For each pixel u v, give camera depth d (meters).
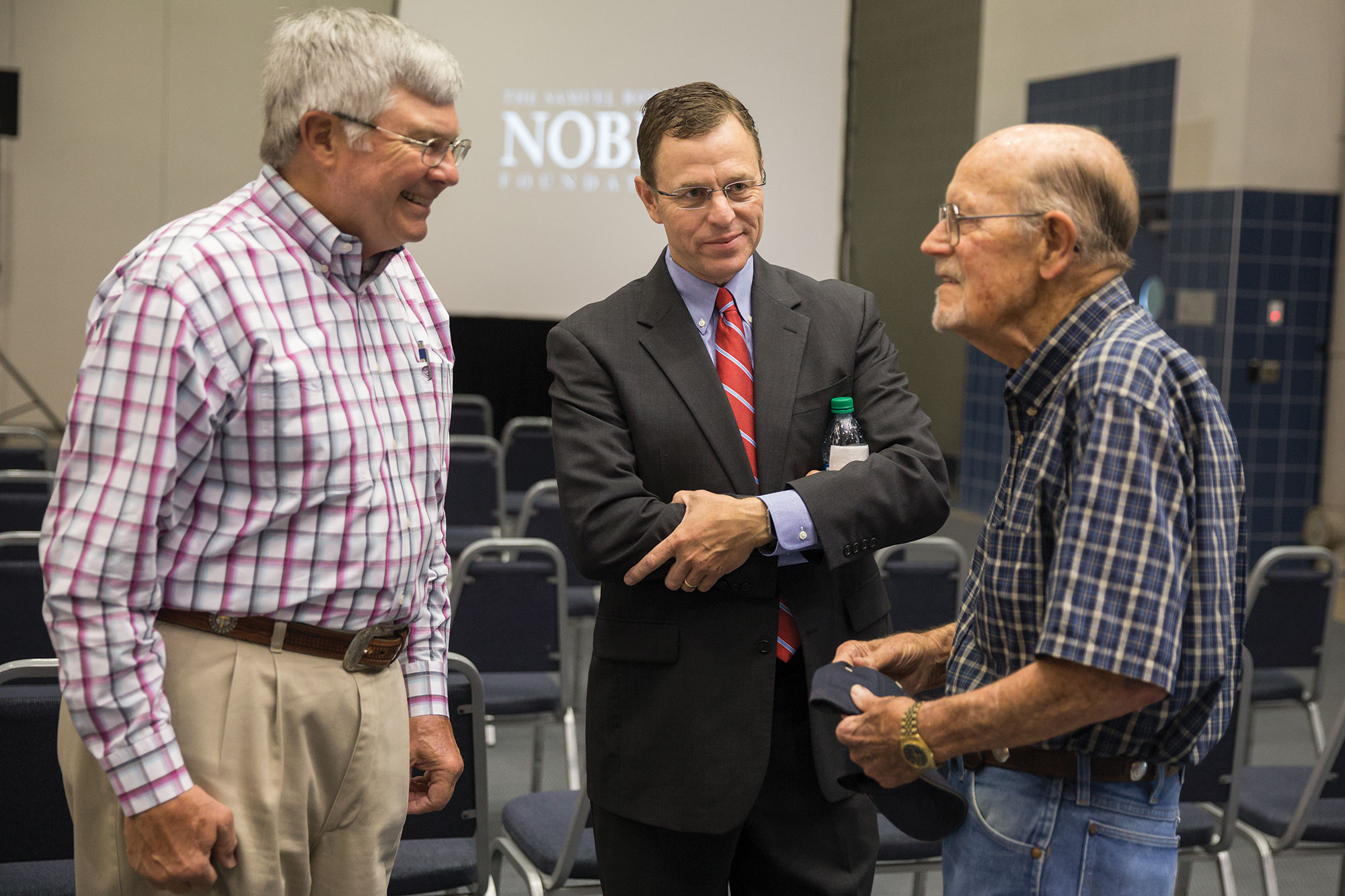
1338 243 6.89
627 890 1.71
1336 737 2.44
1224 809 2.47
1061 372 1.32
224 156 8.28
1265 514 7.00
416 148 1.40
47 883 1.85
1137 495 1.19
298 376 1.37
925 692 1.66
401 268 1.63
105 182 8.16
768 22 6.43
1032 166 1.30
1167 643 1.17
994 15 8.53
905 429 1.74
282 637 1.40
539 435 5.43
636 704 1.69
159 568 1.35
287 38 1.41
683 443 1.69
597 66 6.48
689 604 1.67
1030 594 1.30
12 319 8.16
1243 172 6.71
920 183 9.98
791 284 1.84
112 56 8.08
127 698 1.29
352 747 1.46
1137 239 7.38
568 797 2.54
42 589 2.77
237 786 1.38
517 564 3.12
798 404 1.73
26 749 1.84
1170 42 7.12
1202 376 1.27
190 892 1.37
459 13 6.41
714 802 1.64
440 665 1.69
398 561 1.47
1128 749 1.29
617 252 6.66
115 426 1.29
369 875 1.52
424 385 1.56
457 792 2.09
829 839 1.72
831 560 1.59
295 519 1.39
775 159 6.48
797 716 1.72
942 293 1.38
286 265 1.41
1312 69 6.75
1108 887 1.31
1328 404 6.97
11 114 7.79
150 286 1.31
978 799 1.38
